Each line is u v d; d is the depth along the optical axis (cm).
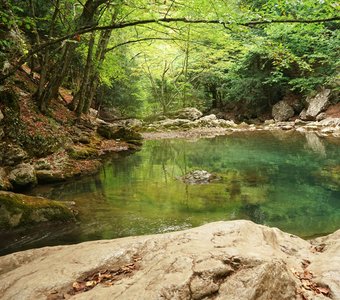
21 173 793
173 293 256
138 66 2706
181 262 287
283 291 275
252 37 757
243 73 2742
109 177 954
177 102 3073
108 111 2555
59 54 1435
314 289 294
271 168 1063
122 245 347
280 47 741
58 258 347
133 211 664
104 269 317
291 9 726
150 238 356
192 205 708
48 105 1260
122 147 1455
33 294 283
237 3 809
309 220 632
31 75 1480
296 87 2472
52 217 602
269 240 385
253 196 775
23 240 545
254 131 2073
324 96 2216
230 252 296
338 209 694
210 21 680
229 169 1058
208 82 3064
